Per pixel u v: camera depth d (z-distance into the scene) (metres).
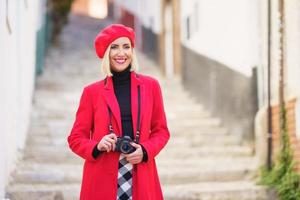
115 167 3.54
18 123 6.88
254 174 6.76
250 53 7.42
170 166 7.05
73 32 18.56
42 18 12.49
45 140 7.80
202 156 7.59
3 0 4.83
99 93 3.67
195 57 10.36
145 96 3.68
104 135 3.59
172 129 8.57
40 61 11.80
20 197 5.58
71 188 5.89
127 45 3.69
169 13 13.08
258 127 6.79
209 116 9.34
